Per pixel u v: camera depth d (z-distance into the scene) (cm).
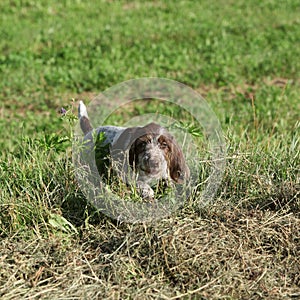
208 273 783
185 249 815
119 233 866
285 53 2302
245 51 2341
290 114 1620
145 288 757
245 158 1027
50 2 3219
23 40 2494
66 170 983
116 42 2448
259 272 793
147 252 819
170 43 2433
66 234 876
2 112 1730
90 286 760
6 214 911
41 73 2067
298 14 3067
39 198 908
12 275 778
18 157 1097
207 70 2058
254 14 3059
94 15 3019
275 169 1034
